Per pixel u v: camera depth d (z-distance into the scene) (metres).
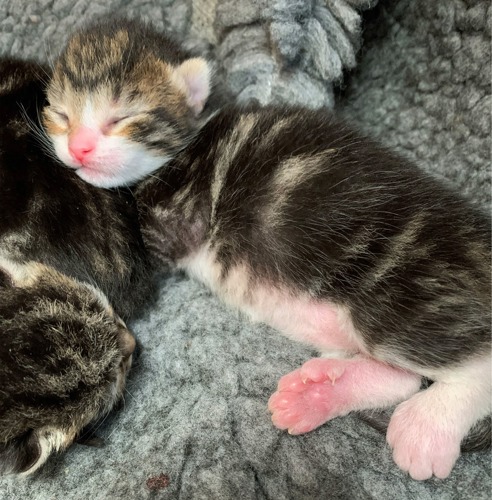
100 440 0.10
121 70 0.11
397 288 0.10
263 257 0.11
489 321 0.09
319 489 0.09
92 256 0.11
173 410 0.10
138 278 0.12
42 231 0.10
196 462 0.10
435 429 0.09
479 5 0.13
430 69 0.15
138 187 0.12
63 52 0.12
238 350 0.11
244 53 0.14
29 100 0.12
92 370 0.09
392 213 0.10
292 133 0.11
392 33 0.15
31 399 0.08
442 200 0.10
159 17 0.15
